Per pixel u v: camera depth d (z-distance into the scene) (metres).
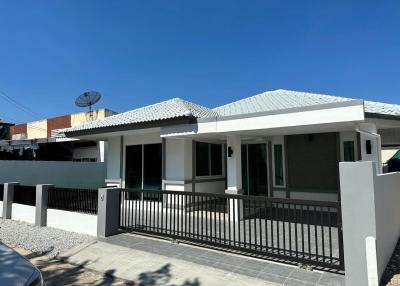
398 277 5.04
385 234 5.55
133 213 8.16
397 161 10.34
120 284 5.37
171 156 12.12
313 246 6.58
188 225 7.55
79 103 21.09
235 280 5.16
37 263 6.52
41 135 26.48
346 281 4.64
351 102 6.95
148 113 12.12
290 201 5.66
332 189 11.65
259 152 13.74
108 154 14.34
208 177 13.03
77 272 5.97
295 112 7.74
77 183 17.81
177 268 5.76
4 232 8.99
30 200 10.56
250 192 13.79
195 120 9.62
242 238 7.16
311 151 12.21
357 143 11.16
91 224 8.39
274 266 5.63
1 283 2.95
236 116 8.77
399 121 8.05
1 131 23.14
